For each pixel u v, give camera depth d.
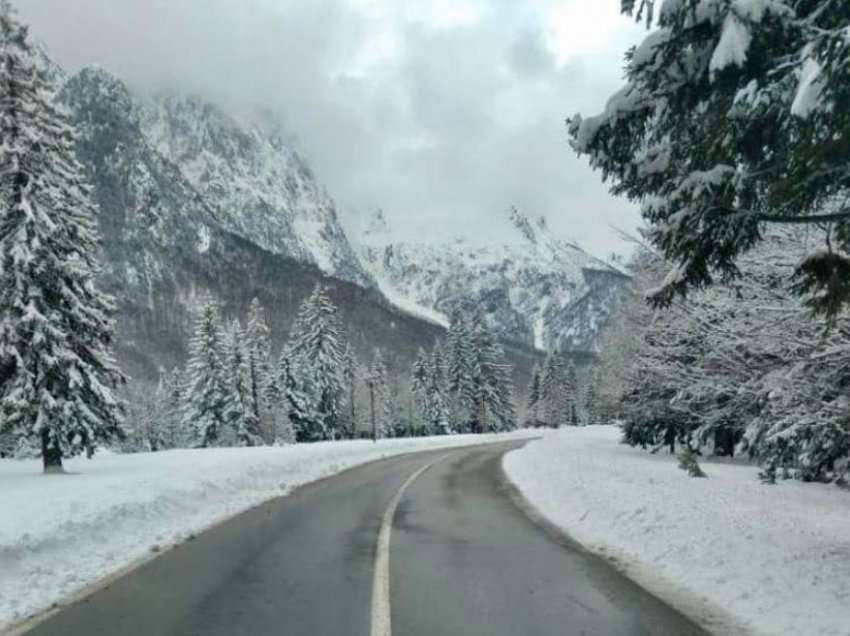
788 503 14.23
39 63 23.94
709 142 6.75
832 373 12.09
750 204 7.03
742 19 5.98
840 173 6.72
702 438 27.67
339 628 6.38
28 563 8.74
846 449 15.81
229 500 16.77
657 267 28.83
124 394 97.56
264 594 7.65
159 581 8.29
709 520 10.59
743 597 7.07
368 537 11.45
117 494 14.05
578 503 14.20
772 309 10.98
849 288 7.69
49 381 23.36
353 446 41.56
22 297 22.67
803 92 5.48
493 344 97.00
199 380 62.22
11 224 23.05
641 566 8.93
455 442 58.19
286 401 70.50
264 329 70.88
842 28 5.47
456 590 7.79
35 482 18.45
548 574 8.53
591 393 121.00
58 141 24.77
